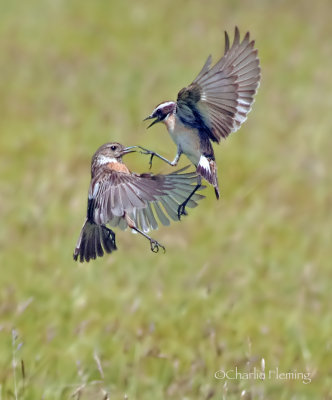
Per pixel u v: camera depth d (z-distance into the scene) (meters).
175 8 34.69
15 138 20.45
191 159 7.57
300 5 35.19
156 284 13.16
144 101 23.70
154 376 10.48
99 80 25.81
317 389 10.66
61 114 22.38
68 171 18.52
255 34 31.31
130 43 30.23
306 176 18.91
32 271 13.25
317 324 12.46
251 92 7.23
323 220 16.86
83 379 9.64
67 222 15.47
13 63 26.80
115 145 8.24
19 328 11.21
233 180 18.39
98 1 34.81
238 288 13.36
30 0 34.31
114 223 7.66
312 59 28.94
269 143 20.81
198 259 14.47
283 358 11.32
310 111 23.66
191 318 12.15
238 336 11.71
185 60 28.31
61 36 30.20
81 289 12.65
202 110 7.44
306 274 13.98
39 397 9.48
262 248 15.24
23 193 16.72
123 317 11.97
